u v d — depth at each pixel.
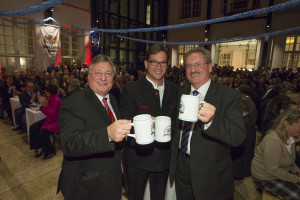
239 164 2.41
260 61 12.48
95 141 0.91
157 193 1.58
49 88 2.93
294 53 11.74
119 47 13.26
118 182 1.17
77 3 10.35
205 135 1.15
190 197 1.34
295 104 2.44
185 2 15.19
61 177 1.18
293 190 1.64
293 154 1.75
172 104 1.52
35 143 3.06
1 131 4.12
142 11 15.00
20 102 3.84
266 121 2.69
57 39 9.63
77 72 8.18
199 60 1.22
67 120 1.04
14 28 8.30
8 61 8.34
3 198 2.09
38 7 4.11
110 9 12.34
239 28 13.05
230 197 1.24
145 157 1.45
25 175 2.54
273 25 11.86
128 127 0.89
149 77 1.54
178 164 1.38
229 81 5.51
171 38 16.27
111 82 1.21
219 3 13.59
